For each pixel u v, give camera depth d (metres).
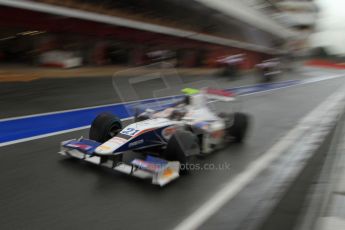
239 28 32.31
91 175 4.05
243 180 4.27
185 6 23.02
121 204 3.42
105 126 4.58
